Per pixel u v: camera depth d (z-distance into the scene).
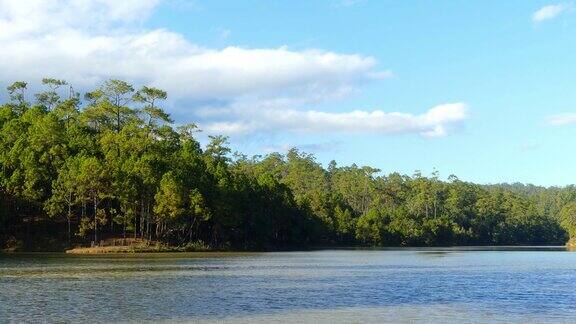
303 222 176.38
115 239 123.31
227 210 135.12
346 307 41.03
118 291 48.47
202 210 125.81
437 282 59.69
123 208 120.38
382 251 155.25
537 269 81.00
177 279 59.31
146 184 120.62
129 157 126.19
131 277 60.75
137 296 45.47
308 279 61.25
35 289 49.34
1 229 118.31
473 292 51.06
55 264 79.12
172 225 127.00
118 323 34.03
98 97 155.75
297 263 89.81
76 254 109.38
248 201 149.88
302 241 178.12
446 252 151.50
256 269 74.62
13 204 117.19
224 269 73.81
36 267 73.31
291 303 42.66
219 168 147.75
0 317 35.59
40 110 147.25
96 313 37.34
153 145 136.00
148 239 125.94
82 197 114.62
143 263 83.19
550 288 54.84
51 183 120.38
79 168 114.69
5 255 102.94
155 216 123.56
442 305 42.72
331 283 57.28
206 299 44.16
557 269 81.06
